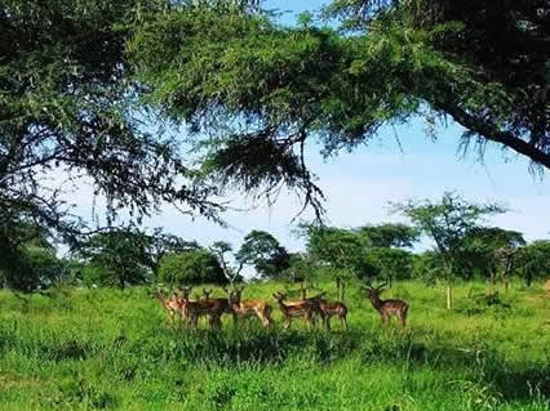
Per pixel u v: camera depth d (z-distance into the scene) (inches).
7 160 865.5
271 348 888.3
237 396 644.7
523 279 2284.7
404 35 617.6
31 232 919.0
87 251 928.9
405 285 2090.3
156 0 812.6
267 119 692.1
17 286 994.7
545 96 668.7
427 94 608.7
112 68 890.7
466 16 668.7
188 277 2347.4
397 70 601.6
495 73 682.8
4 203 895.7
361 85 613.9
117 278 1005.2
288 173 804.0
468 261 2010.3
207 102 685.9
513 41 687.1
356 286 1955.0
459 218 2005.4
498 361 834.2
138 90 860.0
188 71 658.2
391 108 602.5
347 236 1887.3
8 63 848.9
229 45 652.1
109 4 869.8
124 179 916.6
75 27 876.6
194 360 832.3
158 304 1578.5
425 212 1995.6
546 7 676.1
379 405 609.0
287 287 1781.5
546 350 987.9
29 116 807.1
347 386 674.8
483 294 1795.0
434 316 1499.8
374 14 662.5
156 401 655.8
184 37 717.3
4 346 905.5
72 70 827.4
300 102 645.3
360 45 616.1
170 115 703.1
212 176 813.2
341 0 655.8
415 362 802.8
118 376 747.4
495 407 604.1
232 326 1100.5
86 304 1605.6
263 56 610.9
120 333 1041.5
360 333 1078.4
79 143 879.7
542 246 2203.5
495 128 658.2
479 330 1242.0
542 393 673.0
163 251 954.1
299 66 617.3
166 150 896.9
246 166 797.9
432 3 648.4
